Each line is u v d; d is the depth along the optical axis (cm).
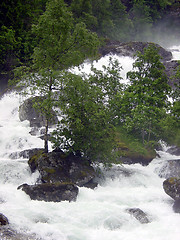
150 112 2878
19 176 2273
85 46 2509
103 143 2353
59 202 1788
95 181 2275
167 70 4825
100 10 7275
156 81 3125
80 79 2288
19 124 3453
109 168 2420
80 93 2311
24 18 5519
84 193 1980
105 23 7138
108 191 2145
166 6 9656
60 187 1844
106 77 3238
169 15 9506
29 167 2333
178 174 2461
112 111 3120
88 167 2275
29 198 1809
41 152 2375
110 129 2441
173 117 2831
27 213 1592
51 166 2173
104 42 5878
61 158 2252
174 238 1439
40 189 1828
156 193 2098
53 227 1488
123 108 3048
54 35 2441
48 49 2400
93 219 1590
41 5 5897
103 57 5409
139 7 8794
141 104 2961
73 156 2328
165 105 3109
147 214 1706
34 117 3516
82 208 1728
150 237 1452
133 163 2723
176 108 2800
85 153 2336
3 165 2292
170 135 3008
